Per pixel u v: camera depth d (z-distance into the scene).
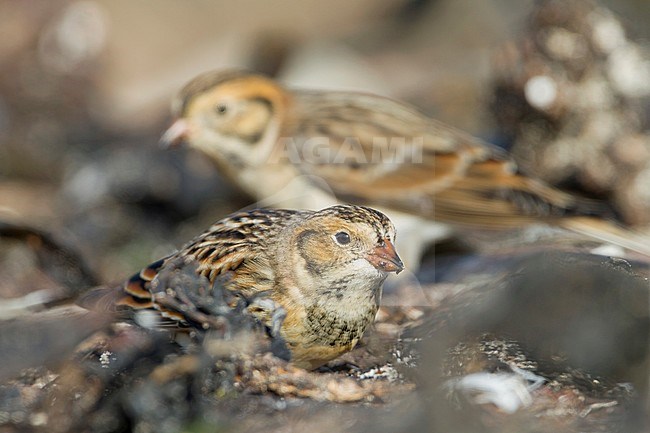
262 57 20.75
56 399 8.15
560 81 14.42
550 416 7.94
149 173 16.39
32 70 18.80
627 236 11.99
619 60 14.44
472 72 21.06
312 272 8.42
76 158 17.72
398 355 8.48
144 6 24.53
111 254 14.42
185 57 23.30
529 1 20.73
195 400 8.04
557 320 8.39
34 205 16.38
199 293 8.44
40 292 11.19
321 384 8.09
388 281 10.40
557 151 14.48
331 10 25.61
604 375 8.19
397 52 23.45
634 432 7.86
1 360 8.39
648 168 14.27
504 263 10.29
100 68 19.67
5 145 18.06
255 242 8.69
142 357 8.23
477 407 7.96
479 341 8.42
